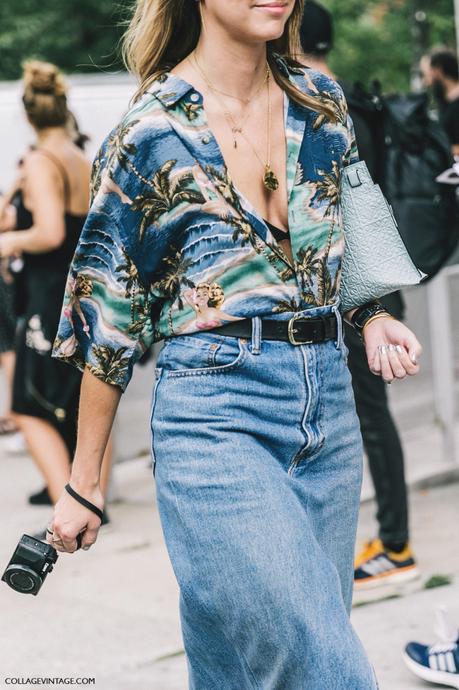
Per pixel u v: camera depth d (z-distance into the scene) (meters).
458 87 13.81
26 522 9.45
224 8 3.78
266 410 3.82
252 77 3.89
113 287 3.87
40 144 8.48
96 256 3.87
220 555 3.70
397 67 32.72
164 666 6.50
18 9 32.66
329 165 3.98
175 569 3.82
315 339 3.88
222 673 3.94
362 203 4.10
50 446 8.59
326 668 3.57
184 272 3.82
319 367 3.88
